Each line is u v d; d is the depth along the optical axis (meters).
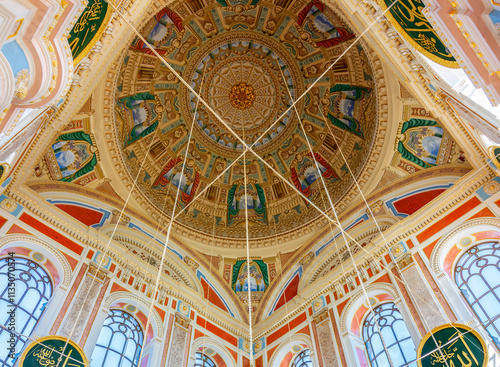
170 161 21.62
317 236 19.45
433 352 10.10
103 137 17.86
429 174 16.69
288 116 22.92
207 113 22.98
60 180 16.77
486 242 13.35
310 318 15.86
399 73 12.91
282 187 22.33
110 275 14.48
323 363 13.94
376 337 13.75
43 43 6.79
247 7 20.50
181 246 19.36
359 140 19.83
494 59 7.04
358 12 11.51
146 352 13.81
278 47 21.75
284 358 15.76
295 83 22.20
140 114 20.58
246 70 23.00
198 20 20.55
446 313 12.15
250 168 23.22
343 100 20.58
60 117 12.77
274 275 19.50
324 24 19.72
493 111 9.05
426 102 13.32
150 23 18.89
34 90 7.11
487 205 13.62
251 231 21.20
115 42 11.11
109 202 17.92
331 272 16.64
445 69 10.27
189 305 16.23
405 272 14.02
